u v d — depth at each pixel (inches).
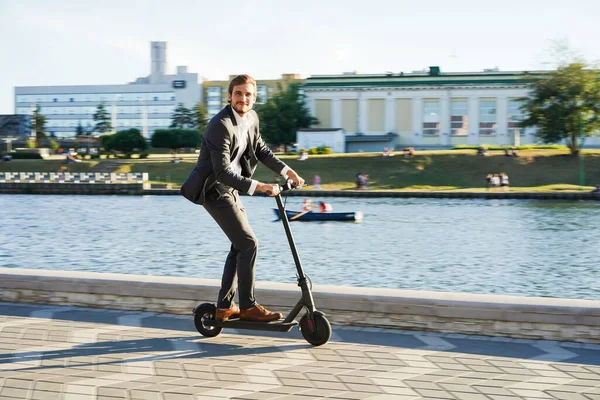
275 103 4040.4
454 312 267.7
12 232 1401.3
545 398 192.5
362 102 3973.9
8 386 202.5
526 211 1806.1
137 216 1754.4
